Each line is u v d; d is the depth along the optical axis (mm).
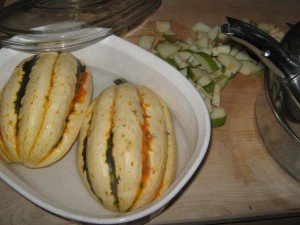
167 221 305
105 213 287
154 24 447
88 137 284
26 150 280
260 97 362
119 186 262
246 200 316
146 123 282
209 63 399
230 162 336
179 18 453
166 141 287
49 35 362
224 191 320
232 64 396
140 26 446
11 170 299
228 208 311
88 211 294
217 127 358
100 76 370
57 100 286
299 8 469
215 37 429
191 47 422
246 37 258
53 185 314
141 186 263
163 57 405
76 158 302
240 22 258
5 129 285
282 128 302
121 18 404
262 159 340
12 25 393
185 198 315
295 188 324
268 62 273
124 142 264
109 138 272
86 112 310
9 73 347
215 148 344
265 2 472
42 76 293
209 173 329
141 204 265
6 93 298
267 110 334
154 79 335
